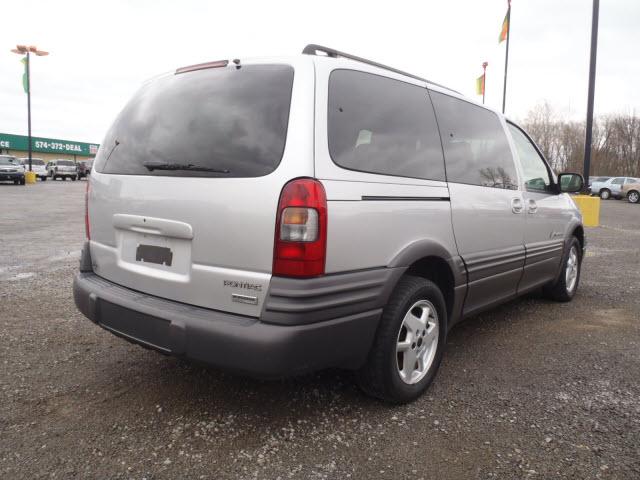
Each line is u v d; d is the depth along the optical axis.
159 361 3.32
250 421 2.57
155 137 2.63
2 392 2.84
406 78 2.94
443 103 3.20
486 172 3.49
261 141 2.26
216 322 2.20
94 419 2.57
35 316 4.25
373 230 2.43
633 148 50.03
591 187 33.47
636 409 2.77
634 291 5.60
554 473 2.17
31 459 2.21
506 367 3.36
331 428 2.52
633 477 2.15
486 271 3.41
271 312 2.14
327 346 2.25
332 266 2.24
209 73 2.61
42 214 13.38
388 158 2.62
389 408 2.74
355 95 2.53
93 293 2.73
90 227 3.03
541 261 4.29
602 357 3.55
